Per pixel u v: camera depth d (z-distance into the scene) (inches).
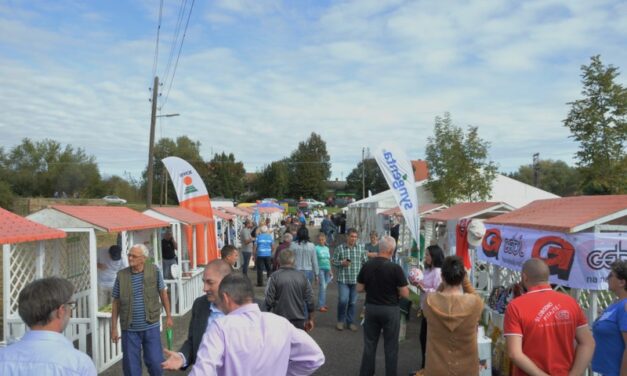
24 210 1508.4
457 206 527.2
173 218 409.1
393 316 217.5
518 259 254.5
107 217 280.5
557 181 2714.1
